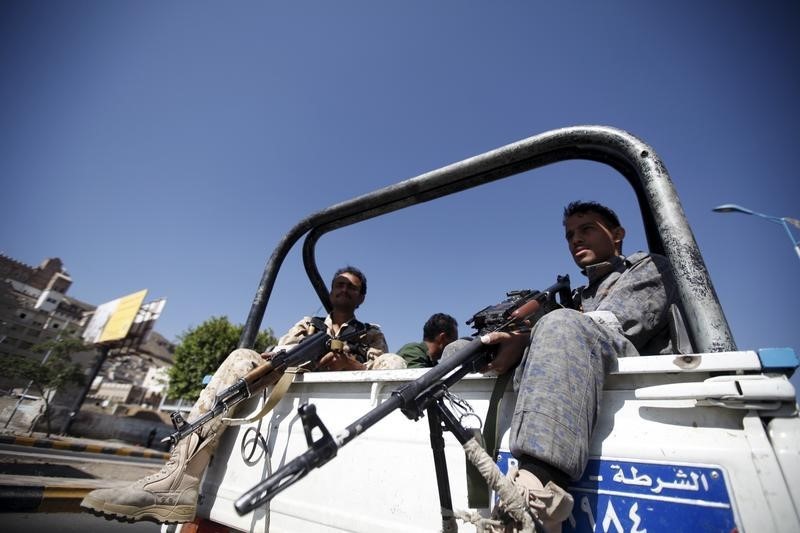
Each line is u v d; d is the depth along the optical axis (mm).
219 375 1931
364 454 1343
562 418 853
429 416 946
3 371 23250
